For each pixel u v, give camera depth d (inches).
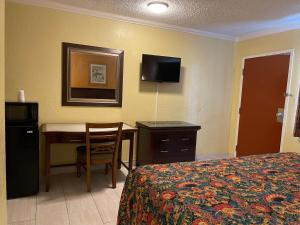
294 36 128.2
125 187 67.7
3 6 41.4
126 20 131.2
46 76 118.6
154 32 139.6
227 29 145.4
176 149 130.6
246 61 157.8
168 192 51.5
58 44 119.1
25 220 83.0
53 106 121.6
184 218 42.3
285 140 132.7
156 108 146.0
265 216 42.0
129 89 137.5
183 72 150.9
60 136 103.8
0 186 42.3
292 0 99.9
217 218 41.0
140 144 136.5
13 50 111.4
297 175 64.4
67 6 117.3
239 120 163.3
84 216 87.3
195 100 157.1
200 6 109.9
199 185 55.3
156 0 105.7
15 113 95.7
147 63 135.1
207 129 163.6
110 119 134.6
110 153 113.1
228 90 167.3
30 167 99.5
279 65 135.7
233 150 168.6
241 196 50.0
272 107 140.0
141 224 54.6
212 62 159.0
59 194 103.5
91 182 117.5
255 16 120.8
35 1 112.1
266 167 70.9
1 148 41.9
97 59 127.6
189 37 149.6
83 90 126.6
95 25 125.3
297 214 43.1
